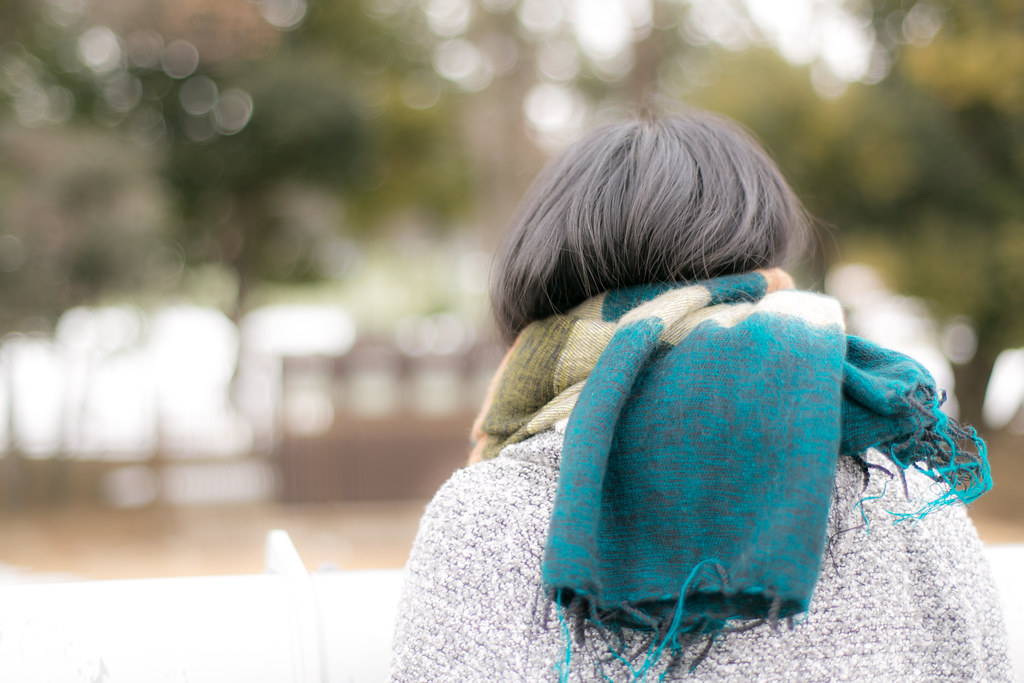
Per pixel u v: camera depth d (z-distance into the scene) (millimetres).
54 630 906
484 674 650
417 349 10922
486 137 13688
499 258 857
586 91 15828
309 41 15094
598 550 618
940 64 9031
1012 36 8883
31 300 9492
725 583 573
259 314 16797
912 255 9344
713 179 788
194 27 12156
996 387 11562
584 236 764
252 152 13469
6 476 9938
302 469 9922
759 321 649
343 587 1008
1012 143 9258
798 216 867
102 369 11188
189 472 11258
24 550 8125
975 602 713
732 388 625
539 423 718
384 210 16797
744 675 662
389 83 15797
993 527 7895
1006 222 9242
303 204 14383
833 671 665
